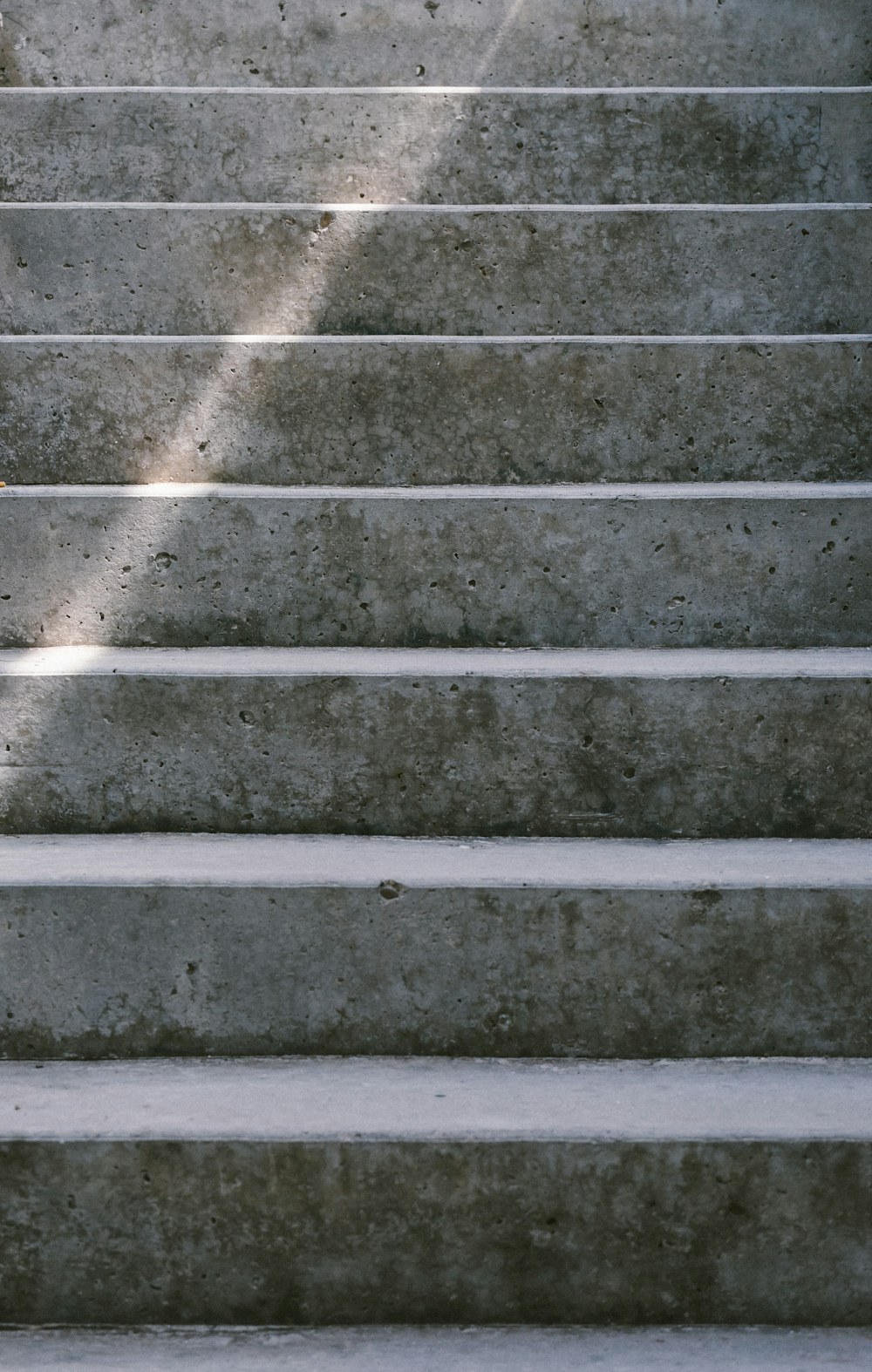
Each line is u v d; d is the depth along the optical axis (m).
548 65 3.38
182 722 2.12
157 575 2.34
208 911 1.87
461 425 2.58
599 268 2.83
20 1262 1.66
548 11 3.36
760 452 2.60
